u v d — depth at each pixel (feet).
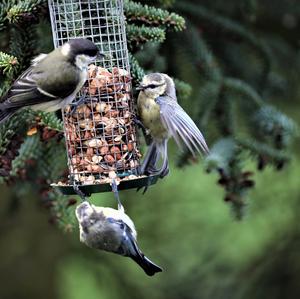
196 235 48.62
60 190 32.58
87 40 31.35
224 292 47.98
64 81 30.81
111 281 49.57
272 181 46.83
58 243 48.80
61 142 34.76
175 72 38.24
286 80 42.55
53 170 34.76
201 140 31.71
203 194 48.73
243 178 35.83
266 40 42.39
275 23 43.01
